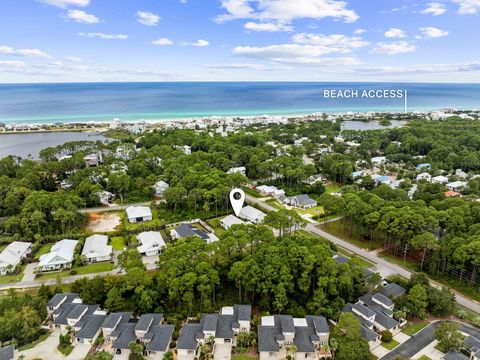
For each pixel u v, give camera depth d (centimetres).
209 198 11000
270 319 5966
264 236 7569
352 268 6919
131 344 5384
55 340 5781
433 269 7756
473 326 6184
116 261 8406
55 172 13725
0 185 11156
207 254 7006
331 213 11212
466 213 8419
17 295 6856
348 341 5353
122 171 13775
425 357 5444
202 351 5434
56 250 8338
